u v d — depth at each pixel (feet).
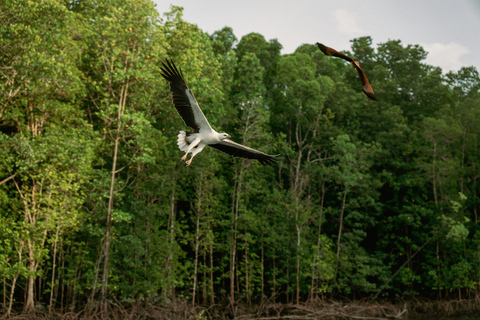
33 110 90.43
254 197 134.62
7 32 82.28
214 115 111.04
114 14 96.02
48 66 80.12
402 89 183.01
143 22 93.35
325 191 154.10
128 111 94.12
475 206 150.30
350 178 136.87
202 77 106.42
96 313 81.66
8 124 92.17
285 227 124.67
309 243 128.57
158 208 104.01
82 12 113.50
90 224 87.81
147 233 98.02
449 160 143.43
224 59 141.59
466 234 129.70
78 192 90.58
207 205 116.06
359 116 167.63
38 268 92.68
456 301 131.85
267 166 140.15
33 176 81.66
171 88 34.14
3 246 82.64
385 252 148.46
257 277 123.03
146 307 87.35
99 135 98.07
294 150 154.71
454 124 150.20
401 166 153.99
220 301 118.32
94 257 97.96
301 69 148.56
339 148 138.21
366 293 141.69
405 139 160.56
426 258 141.79
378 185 143.74
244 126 135.13
